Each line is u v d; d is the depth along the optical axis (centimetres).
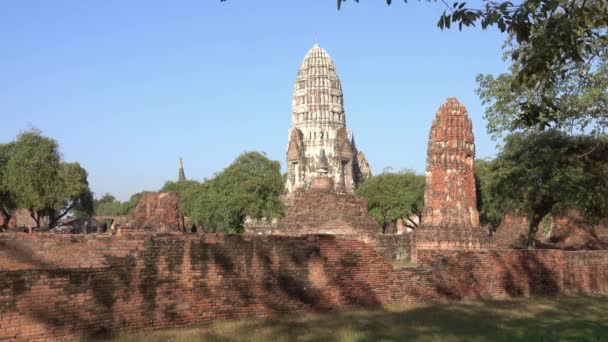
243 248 2217
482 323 2152
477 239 4450
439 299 2819
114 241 1938
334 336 1834
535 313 2480
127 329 1877
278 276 2306
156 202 5375
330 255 2480
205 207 8112
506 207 4875
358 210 5022
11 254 1866
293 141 17375
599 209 4588
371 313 2364
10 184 7569
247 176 8169
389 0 1355
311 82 17750
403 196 9756
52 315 1719
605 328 2097
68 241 1919
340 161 17362
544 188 4384
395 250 5162
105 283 1848
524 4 1434
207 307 2092
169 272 2006
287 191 16625
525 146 4491
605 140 3459
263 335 1817
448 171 4522
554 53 1466
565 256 3391
